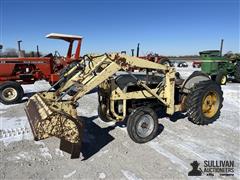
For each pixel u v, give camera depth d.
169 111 5.25
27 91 10.37
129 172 3.61
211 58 11.93
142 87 5.02
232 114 6.46
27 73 9.04
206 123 5.55
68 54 10.39
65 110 3.88
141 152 4.25
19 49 12.74
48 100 4.18
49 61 9.29
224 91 9.69
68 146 3.84
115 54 4.48
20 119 6.24
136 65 4.72
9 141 4.79
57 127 3.47
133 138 4.54
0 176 3.54
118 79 4.98
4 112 7.00
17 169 3.73
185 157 4.05
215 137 4.89
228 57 13.05
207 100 5.57
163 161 3.92
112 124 5.65
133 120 4.48
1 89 7.88
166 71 5.12
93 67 4.50
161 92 5.18
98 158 4.05
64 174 3.59
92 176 3.52
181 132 5.15
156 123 4.74
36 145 4.58
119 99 4.72
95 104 7.79
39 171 3.67
